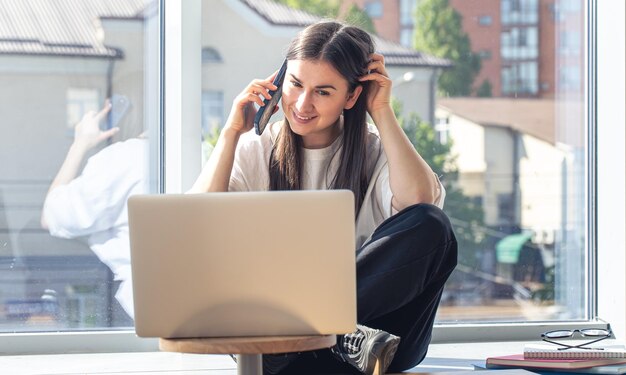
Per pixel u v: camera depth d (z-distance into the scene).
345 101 2.37
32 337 2.89
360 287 2.14
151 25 3.00
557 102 3.17
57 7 2.95
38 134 2.95
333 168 2.45
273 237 1.80
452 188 3.12
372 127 2.58
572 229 3.17
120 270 3.00
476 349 2.93
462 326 3.09
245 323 1.82
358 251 2.18
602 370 2.24
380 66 2.40
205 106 3.03
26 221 2.96
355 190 2.41
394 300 2.16
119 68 2.99
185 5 2.98
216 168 2.34
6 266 2.95
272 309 1.81
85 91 2.97
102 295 3.00
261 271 1.81
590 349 2.31
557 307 3.18
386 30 3.08
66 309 2.98
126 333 2.95
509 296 3.15
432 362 2.66
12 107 2.94
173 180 3.01
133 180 3.00
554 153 3.17
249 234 1.80
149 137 3.01
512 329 3.11
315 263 1.81
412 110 3.10
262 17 3.04
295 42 2.37
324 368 2.25
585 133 3.17
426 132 3.11
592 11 3.17
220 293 1.81
